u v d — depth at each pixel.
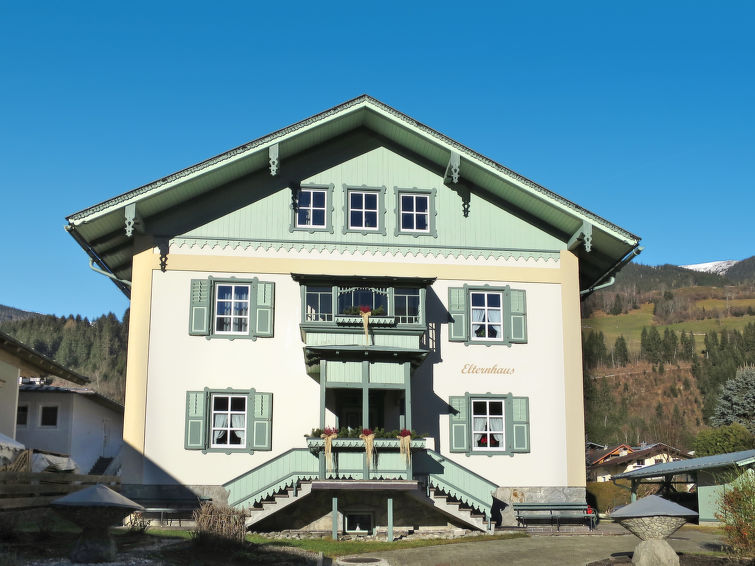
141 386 24.28
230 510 17.56
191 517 23.17
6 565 12.87
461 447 25.27
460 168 26.36
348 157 26.72
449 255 26.42
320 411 23.20
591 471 71.38
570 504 24.73
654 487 43.00
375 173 26.73
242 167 25.52
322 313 25.02
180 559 15.03
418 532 23.20
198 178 24.56
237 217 25.77
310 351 23.31
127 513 14.36
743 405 60.62
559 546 20.22
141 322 24.66
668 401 133.38
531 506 24.55
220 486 23.95
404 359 23.72
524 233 26.88
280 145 25.30
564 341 26.25
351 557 18.33
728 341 148.62
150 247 25.19
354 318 23.98
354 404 25.08
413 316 25.05
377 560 17.88
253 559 16.02
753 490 16.47
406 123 25.56
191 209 25.62
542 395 25.88
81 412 34.62
